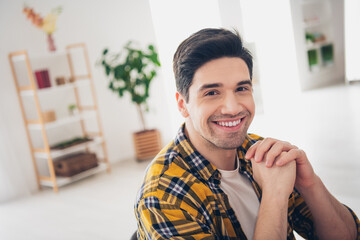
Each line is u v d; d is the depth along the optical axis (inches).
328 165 130.8
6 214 143.2
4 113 159.5
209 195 32.7
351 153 136.9
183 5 166.7
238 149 37.3
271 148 33.6
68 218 129.6
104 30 188.2
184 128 35.4
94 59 186.5
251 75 31.9
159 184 31.9
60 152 159.6
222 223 32.5
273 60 223.5
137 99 177.9
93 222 122.7
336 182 116.9
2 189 157.6
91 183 163.6
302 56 254.5
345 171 123.0
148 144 185.6
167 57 177.2
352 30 263.0
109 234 112.2
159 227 29.9
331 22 279.1
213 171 33.2
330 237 36.4
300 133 169.9
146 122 204.5
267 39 216.5
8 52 159.6
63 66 176.7
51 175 160.1
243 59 30.8
